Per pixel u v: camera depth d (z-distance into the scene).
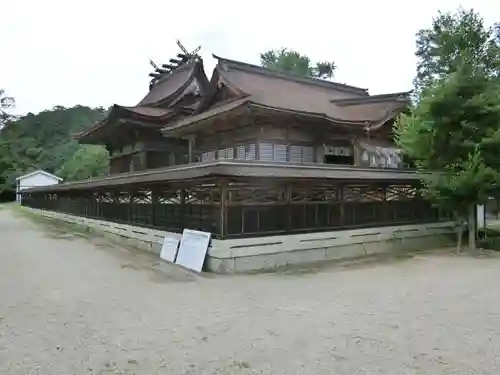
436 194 14.07
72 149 72.00
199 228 12.15
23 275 10.70
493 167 13.82
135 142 25.91
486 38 25.34
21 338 5.93
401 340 5.84
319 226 13.11
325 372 4.77
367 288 9.19
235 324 6.59
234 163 10.65
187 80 27.00
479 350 5.47
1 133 64.44
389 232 15.02
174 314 7.17
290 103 19.47
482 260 13.08
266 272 11.18
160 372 4.78
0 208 47.78
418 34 30.95
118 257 13.64
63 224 26.55
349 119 19.09
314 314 7.14
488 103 13.78
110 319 6.87
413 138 14.83
